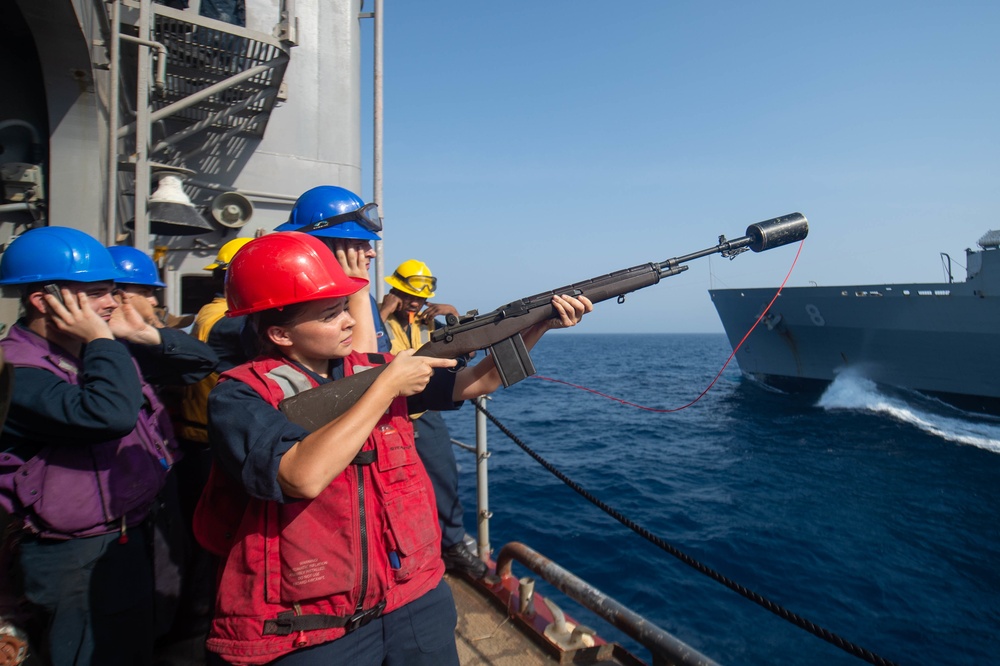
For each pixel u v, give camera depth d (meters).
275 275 1.46
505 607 3.33
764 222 2.58
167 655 2.82
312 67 5.29
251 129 4.98
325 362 1.69
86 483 1.95
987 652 7.02
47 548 1.91
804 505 12.62
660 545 2.81
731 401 26.33
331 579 1.37
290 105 5.19
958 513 12.36
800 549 10.11
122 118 4.14
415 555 1.52
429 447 3.62
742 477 14.70
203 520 1.54
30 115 3.54
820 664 6.38
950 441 18.20
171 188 3.87
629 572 8.48
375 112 4.96
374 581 1.42
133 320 2.37
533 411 26.33
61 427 1.80
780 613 2.37
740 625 7.16
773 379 27.67
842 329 23.55
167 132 4.69
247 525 1.41
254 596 1.36
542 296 2.06
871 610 8.02
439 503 3.66
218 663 1.40
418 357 1.42
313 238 1.59
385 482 1.51
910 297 21.00
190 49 4.01
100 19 3.46
